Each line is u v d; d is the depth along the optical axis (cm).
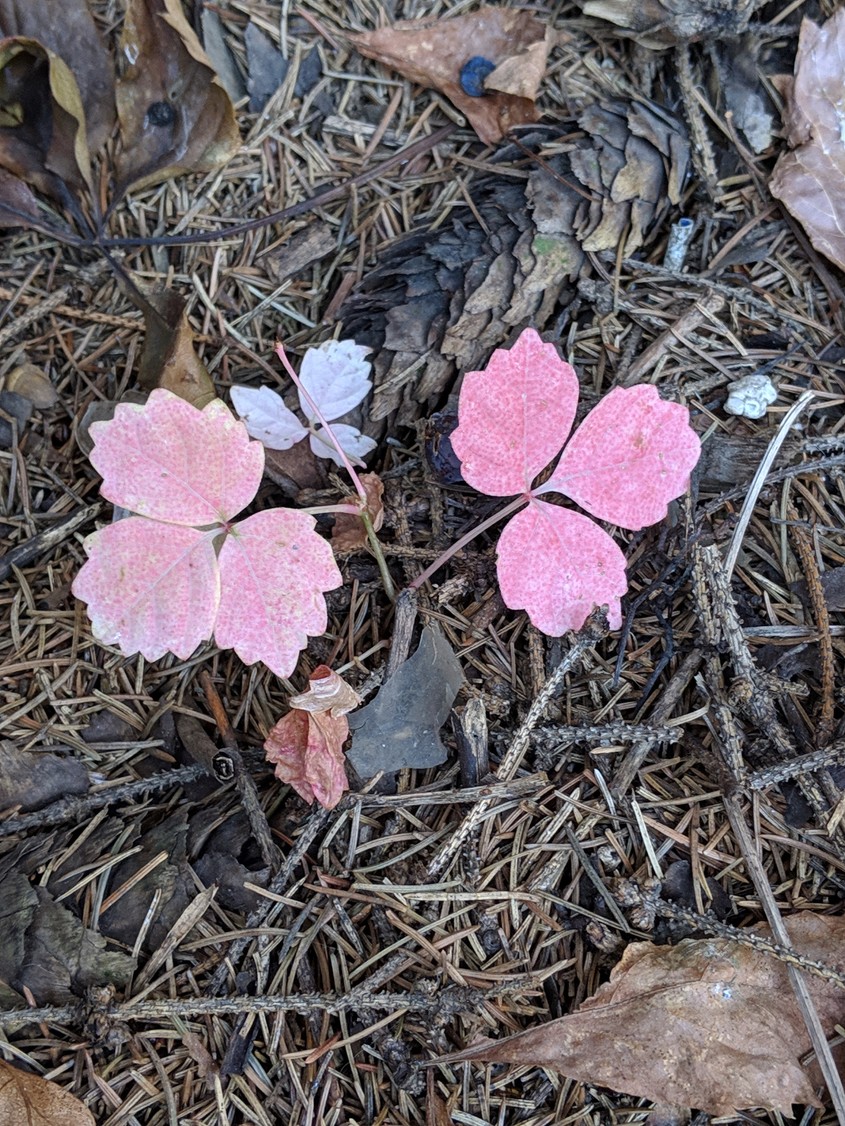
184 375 29
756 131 32
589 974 24
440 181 33
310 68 34
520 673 28
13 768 26
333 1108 23
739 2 30
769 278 32
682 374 31
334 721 24
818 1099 22
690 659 27
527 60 32
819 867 25
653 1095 22
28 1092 22
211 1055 23
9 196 32
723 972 23
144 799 27
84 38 32
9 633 29
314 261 33
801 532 28
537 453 24
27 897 24
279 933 24
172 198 34
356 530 28
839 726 26
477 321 30
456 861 25
